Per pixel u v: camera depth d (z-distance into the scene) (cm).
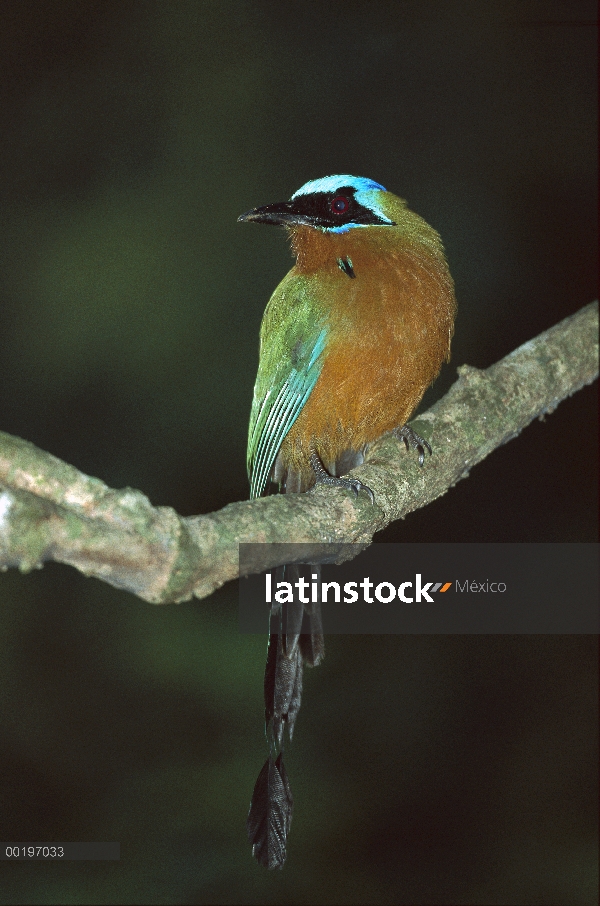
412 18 1455
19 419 1254
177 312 1275
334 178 850
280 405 848
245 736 1164
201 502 1262
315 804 1130
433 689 1212
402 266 818
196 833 1092
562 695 1203
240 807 1104
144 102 1378
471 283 1323
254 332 1281
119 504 489
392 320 805
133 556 494
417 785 1154
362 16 1449
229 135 1378
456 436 757
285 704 718
